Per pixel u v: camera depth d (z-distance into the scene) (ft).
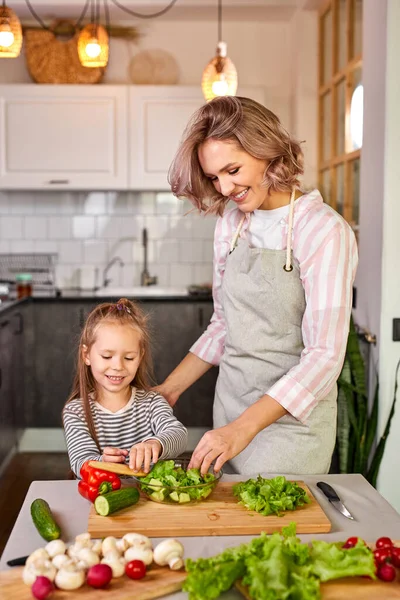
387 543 3.67
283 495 4.27
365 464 9.04
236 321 5.66
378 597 3.31
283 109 16.11
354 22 12.09
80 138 14.73
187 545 3.88
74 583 3.33
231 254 5.78
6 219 16.12
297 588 3.20
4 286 14.57
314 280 5.14
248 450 5.57
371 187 9.39
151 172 14.84
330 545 3.55
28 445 14.07
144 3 14.55
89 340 5.65
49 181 14.78
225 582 3.24
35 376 13.93
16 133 14.67
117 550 3.64
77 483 4.85
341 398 9.06
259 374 5.63
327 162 14.06
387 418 9.07
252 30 15.94
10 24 10.48
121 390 5.84
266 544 3.45
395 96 8.66
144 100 14.71
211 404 13.94
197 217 16.21
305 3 14.28
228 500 4.42
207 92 12.25
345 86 12.46
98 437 5.80
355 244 5.27
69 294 14.55
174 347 13.91
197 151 5.13
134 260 16.26
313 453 5.45
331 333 5.02
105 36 11.64
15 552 3.81
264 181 5.07
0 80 15.67
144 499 4.43
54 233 16.17
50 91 14.61
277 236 5.49
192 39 15.88
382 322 8.96
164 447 5.15
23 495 11.57
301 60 14.98
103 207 16.15
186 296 13.83
